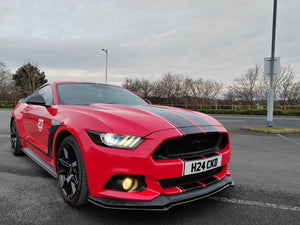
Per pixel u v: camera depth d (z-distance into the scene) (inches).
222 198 92.5
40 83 1648.6
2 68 1612.9
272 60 348.5
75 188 76.2
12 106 1307.8
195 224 70.7
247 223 72.5
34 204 81.8
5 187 97.7
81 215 74.4
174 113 86.6
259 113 800.9
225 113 842.2
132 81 1261.1
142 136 66.4
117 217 73.7
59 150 84.4
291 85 998.4
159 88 1206.9
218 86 1171.3
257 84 1089.4
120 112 79.8
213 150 81.8
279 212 81.0
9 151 165.5
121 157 64.4
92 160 67.6
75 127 75.0
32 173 116.4
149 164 64.6
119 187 66.2
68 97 107.0
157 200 65.7
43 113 104.7
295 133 313.0
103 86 132.3
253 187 106.4
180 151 72.2
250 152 186.1
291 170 135.9
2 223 68.7
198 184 75.2
